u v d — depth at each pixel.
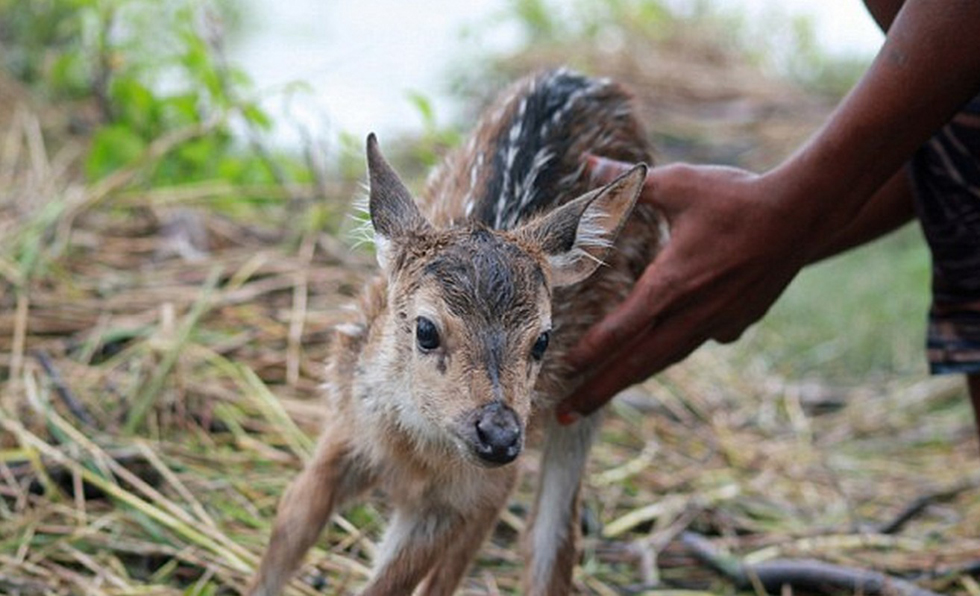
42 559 6.94
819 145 5.73
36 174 10.53
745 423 10.07
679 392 10.03
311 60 15.95
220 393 8.23
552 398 6.75
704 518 8.39
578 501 7.16
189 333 8.52
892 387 11.05
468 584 7.45
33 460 7.41
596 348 6.19
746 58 18.73
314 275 9.42
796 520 8.65
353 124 14.49
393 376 6.15
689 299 6.04
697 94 17.09
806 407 10.61
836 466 9.54
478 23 17.52
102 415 7.93
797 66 18.61
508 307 5.72
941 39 5.49
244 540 7.25
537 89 7.31
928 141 6.34
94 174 10.41
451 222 6.62
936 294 6.74
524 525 7.38
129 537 7.17
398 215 6.14
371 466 6.52
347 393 6.55
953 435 10.12
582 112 7.29
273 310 9.05
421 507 6.52
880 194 6.96
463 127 15.44
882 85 5.60
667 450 9.24
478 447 5.56
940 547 8.18
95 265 9.30
